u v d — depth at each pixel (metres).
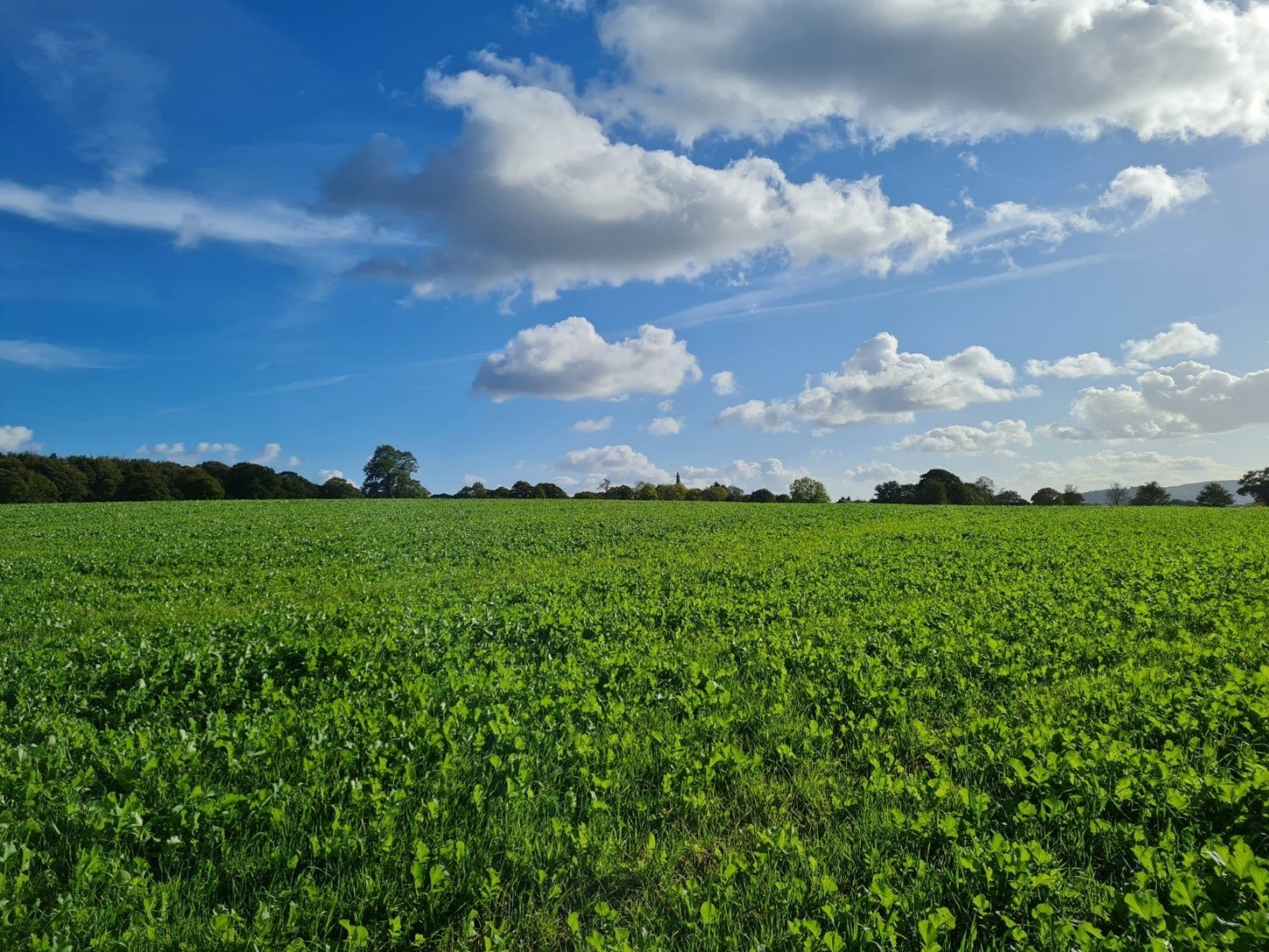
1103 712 7.45
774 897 4.59
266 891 4.77
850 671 9.01
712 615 13.11
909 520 38.09
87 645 11.70
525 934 4.46
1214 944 3.60
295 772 6.47
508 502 61.66
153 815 5.64
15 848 5.07
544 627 12.30
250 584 19.27
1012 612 12.62
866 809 5.59
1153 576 15.77
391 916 4.57
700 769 6.40
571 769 6.46
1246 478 105.31
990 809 5.49
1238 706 7.00
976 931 4.21
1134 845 4.85
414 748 6.80
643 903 4.67
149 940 4.27
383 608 14.53
